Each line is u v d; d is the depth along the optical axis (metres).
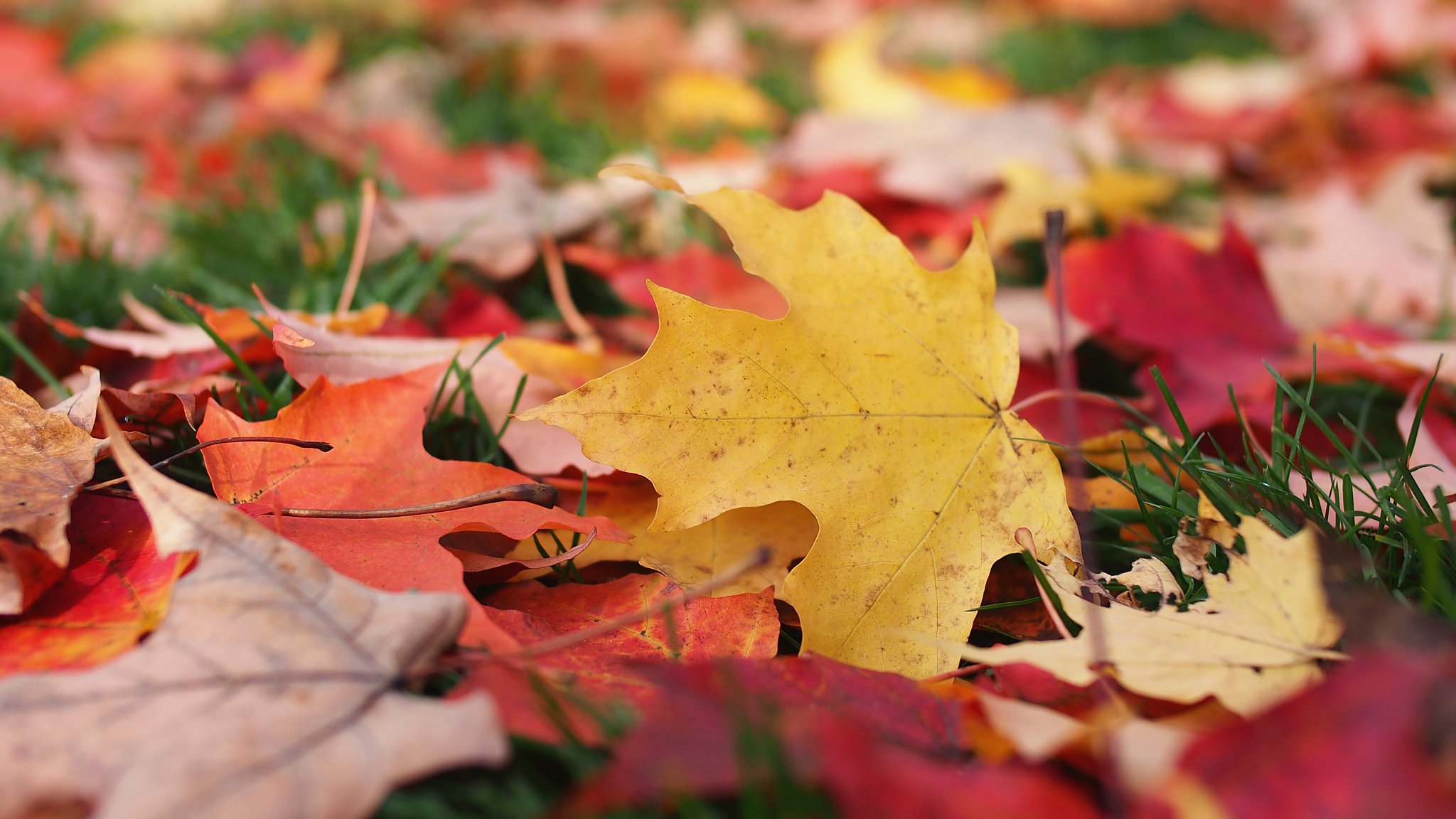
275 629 0.33
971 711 0.34
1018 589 0.40
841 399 0.38
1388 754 0.30
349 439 0.39
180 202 0.64
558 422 0.37
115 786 0.31
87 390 0.39
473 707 0.32
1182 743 0.33
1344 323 0.51
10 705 0.32
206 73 1.06
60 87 0.95
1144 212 0.72
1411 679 0.30
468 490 0.39
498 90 1.03
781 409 0.38
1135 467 0.42
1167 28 1.45
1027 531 0.39
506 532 0.38
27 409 0.38
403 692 0.33
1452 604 0.35
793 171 0.76
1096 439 0.43
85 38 1.17
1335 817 0.30
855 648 0.38
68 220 0.62
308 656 0.33
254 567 0.34
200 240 0.59
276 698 0.32
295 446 0.39
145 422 0.41
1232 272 0.49
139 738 0.32
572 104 1.04
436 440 0.43
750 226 0.38
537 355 0.47
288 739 0.32
